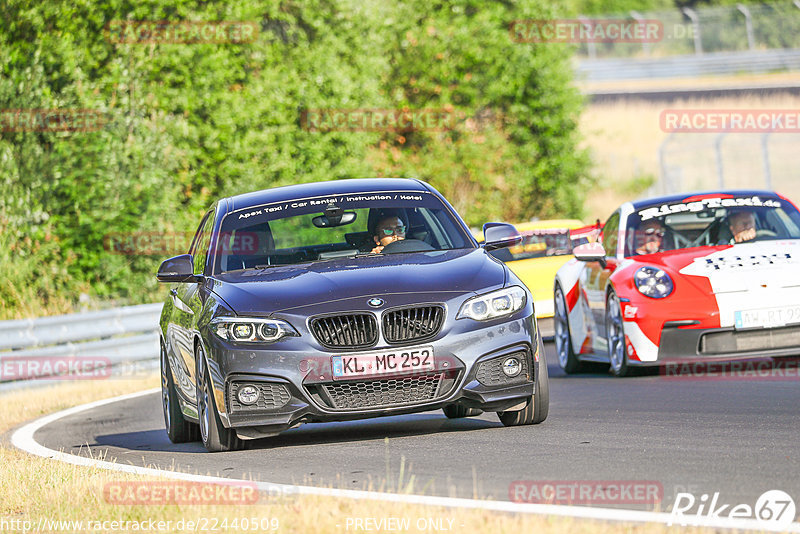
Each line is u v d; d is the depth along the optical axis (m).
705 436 23.12
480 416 29.38
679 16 194.88
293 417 24.27
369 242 28.27
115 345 57.09
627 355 36.06
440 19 99.69
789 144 141.62
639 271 36.47
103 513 18.22
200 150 75.94
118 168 69.81
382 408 24.27
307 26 85.12
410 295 24.66
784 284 34.75
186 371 27.98
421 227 28.50
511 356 24.91
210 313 25.44
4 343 50.69
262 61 80.56
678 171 128.12
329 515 16.61
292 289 25.20
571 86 103.38
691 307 34.81
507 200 102.00
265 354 24.30
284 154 79.62
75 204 69.00
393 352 24.17
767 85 163.88
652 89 172.00
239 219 29.14
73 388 50.03
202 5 77.12
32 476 22.70
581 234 52.47
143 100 74.12
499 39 99.69
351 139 84.19
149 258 70.69
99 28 73.81
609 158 146.25
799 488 17.31
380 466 21.75
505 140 101.62
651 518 15.74
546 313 56.12
